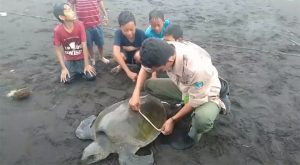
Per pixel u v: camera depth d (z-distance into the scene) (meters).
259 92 3.62
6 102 3.30
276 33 5.23
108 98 3.43
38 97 3.40
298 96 3.57
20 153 2.70
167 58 2.07
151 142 2.71
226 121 3.13
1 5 6.00
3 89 3.50
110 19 5.48
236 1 6.72
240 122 3.12
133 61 3.88
